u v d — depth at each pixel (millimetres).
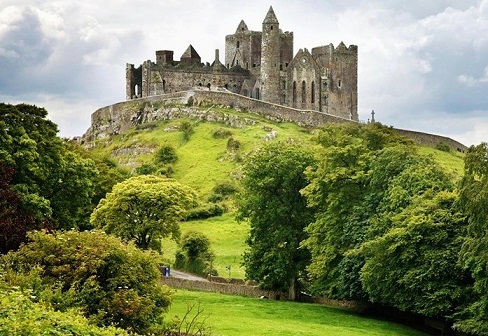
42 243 49344
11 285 43000
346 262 82688
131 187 99000
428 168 81812
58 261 48312
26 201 71750
